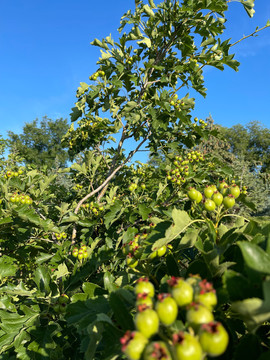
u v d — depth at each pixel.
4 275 3.54
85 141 6.96
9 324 2.79
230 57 4.82
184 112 4.80
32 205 4.32
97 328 1.46
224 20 5.25
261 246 1.48
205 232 1.84
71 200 6.45
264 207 21.03
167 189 4.81
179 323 1.08
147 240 1.71
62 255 3.65
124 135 5.69
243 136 46.75
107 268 3.42
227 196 1.82
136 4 5.69
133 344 0.91
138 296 1.10
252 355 1.05
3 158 10.08
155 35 5.47
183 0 4.89
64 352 2.79
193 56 5.38
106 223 4.00
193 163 5.52
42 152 50.31
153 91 5.48
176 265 1.77
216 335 0.85
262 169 44.81
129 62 5.20
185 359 0.82
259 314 0.91
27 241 4.61
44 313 2.96
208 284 1.06
